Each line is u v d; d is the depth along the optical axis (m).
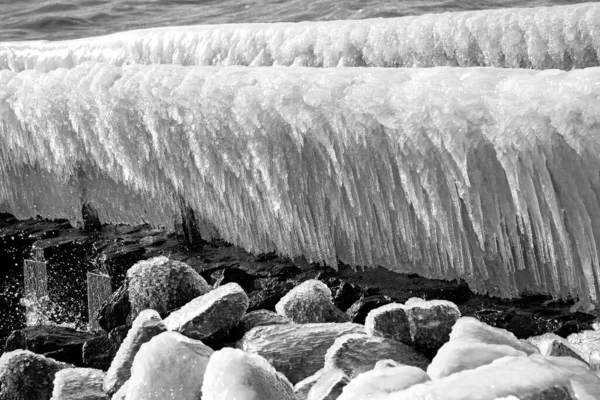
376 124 3.49
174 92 4.12
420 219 3.52
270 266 3.96
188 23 13.82
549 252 3.26
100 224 4.75
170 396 2.44
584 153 3.05
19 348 3.52
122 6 15.67
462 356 2.25
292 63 5.58
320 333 2.98
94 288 4.36
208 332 3.01
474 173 3.28
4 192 5.07
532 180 3.16
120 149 4.34
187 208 4.27
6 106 4.83
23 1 16.36
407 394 1.91
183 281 3.57
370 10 12.45
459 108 3.27
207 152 4.00
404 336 2.88
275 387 2.29
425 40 5.35
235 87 3.94
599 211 3.11
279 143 3.75
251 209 4.02
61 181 4.76
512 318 3.23
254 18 13.39
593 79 3.09
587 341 3.00
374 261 3.78
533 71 3.39
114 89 4.38
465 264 3.47
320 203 3.75
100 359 3.31
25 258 4.74
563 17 5.16
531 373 1.95
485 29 5.27
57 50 6.61
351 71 3.78
